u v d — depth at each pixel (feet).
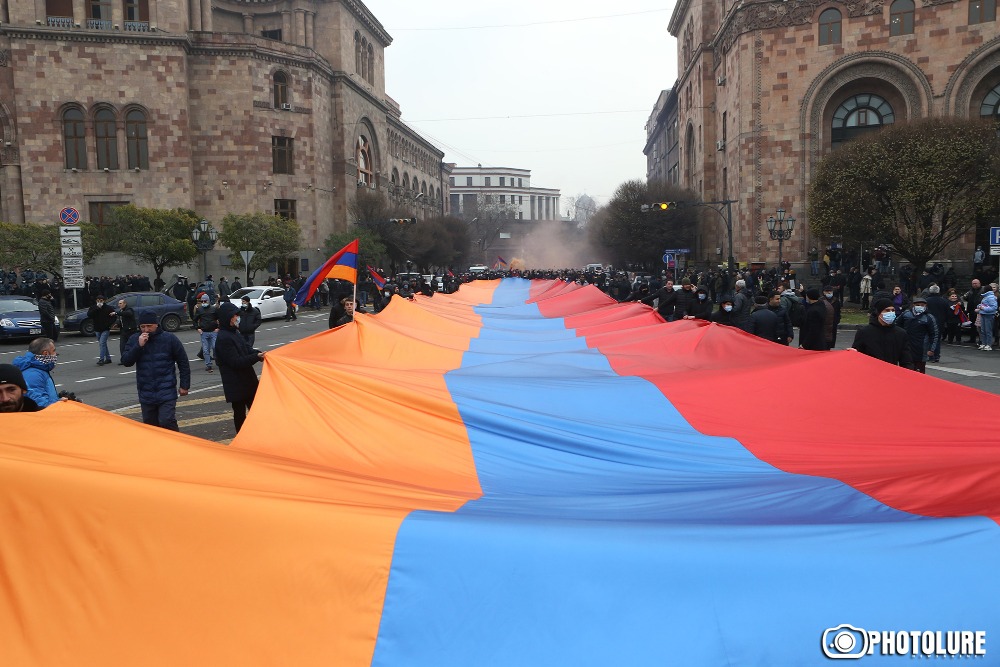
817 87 146.20
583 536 10.18
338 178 201.05
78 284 96.27
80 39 155.43
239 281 159.02
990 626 9.39
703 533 10.27
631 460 17.89
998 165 100.94
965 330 77.51
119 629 10.33
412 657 9.79
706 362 27.96
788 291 54.65
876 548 9.89
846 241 114.52
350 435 18.45
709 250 193.36
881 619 9.41
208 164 170.60
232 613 10.23
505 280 97.25
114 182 158.20
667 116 293.02
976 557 9.77
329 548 10.34
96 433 13.39
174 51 161.38
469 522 10.53
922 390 20.03
